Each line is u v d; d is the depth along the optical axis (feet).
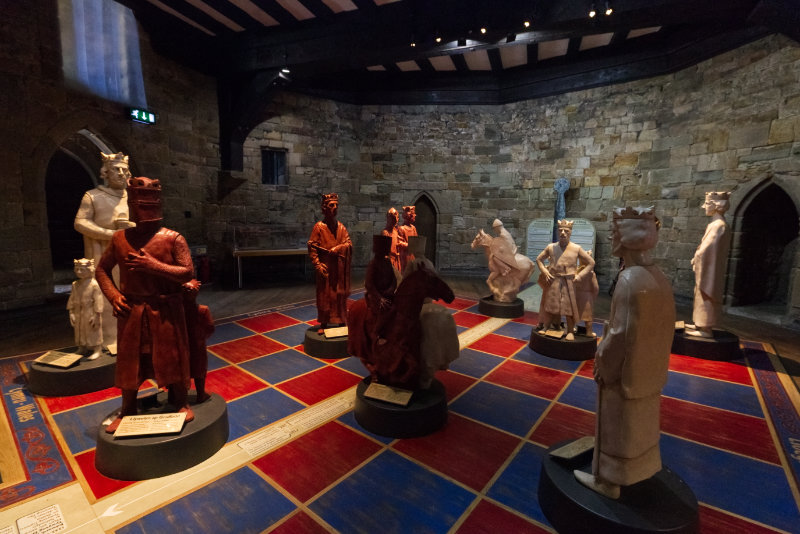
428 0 22.03
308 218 34.50
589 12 18.92
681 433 9.99
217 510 7.14
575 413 10.96
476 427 10.17
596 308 23.63
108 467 7.86
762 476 8.32
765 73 20.85
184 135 27.76
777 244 24.04
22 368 13.21
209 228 30.25
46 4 20.42
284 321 19.94
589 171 30.60
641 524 5.93
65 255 36.47
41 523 6.72
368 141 35.63
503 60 31.12
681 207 25.75
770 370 13.99
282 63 26.30
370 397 10.07
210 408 9.28
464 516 7.09
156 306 8.07
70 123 21.71
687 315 21.67
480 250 35.73
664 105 26.68
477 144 34.88
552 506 6.86
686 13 18.51
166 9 24.38
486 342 17.17
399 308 10.09
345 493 7.64
